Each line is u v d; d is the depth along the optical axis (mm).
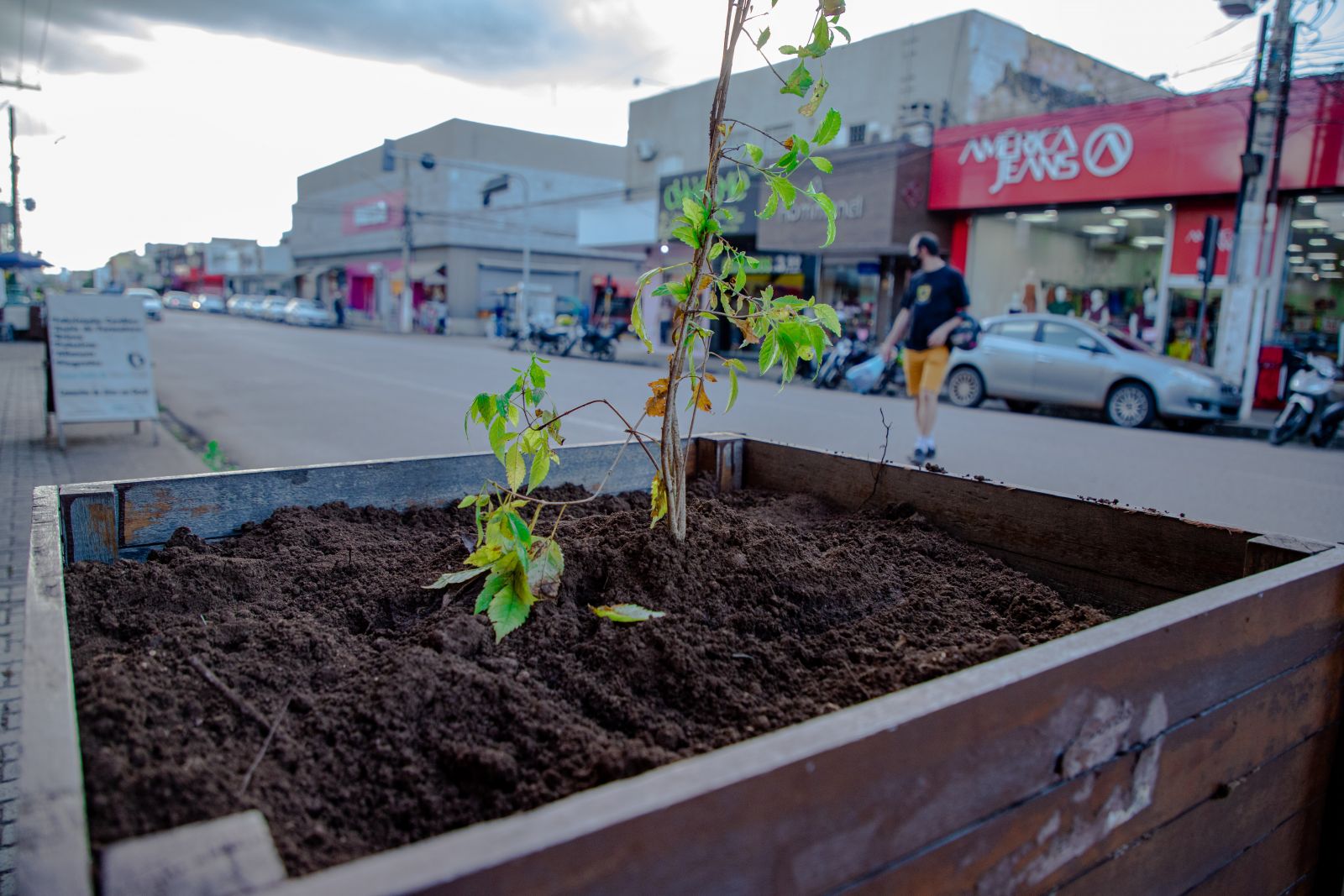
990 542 2303
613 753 1171
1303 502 6805
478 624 1577
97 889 759
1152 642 1149
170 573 1751
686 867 736
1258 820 1460
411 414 10906
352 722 1274
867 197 18531
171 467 7363
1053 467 8117
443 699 1325
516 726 1286
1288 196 14219
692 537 1922
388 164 26656
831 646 1641
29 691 989
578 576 1774
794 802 798
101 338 8281
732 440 2939
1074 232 16922
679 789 734
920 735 888
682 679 1446
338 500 2367
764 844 785
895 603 1898
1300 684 1499
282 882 678
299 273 66125
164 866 679
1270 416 13688
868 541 2266
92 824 918
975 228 18312
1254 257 12797
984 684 957
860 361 16391
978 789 960
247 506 2211
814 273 22109
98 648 1447
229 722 1241
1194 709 1252
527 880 654
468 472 2592
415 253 47688
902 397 15062
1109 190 15555
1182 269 15344
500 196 44844
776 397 14062
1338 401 10680
